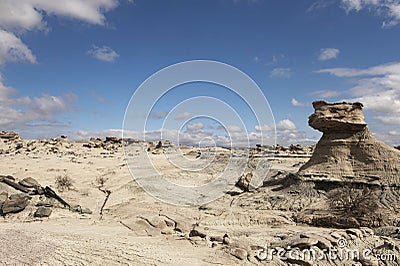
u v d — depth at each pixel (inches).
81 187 1879.9
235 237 939.3
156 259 682.2
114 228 1080.2
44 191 1512.1
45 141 4229.8
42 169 2379.4
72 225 1136.8
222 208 1582.2
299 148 4116.6
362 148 1756.9
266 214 1466.5
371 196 1486.2
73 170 2431.1
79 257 677.3
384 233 1015.0
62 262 653.9
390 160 1656.0
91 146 4106.8
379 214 1334.9
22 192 1494.8
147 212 1393.9
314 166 1844.2
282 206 1596.9
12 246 740.0
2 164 2556.6
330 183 1696.6
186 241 869.8
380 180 1598.2
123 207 1486.2
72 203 1466.5
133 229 1065.5
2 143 3986.2
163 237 931.3
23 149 3592.5
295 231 1143.0
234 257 716.0
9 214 1252.5
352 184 1643.7
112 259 671.8
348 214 1380.4
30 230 941.2
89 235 913.5
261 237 997.2
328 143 1870.1
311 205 1556.3
